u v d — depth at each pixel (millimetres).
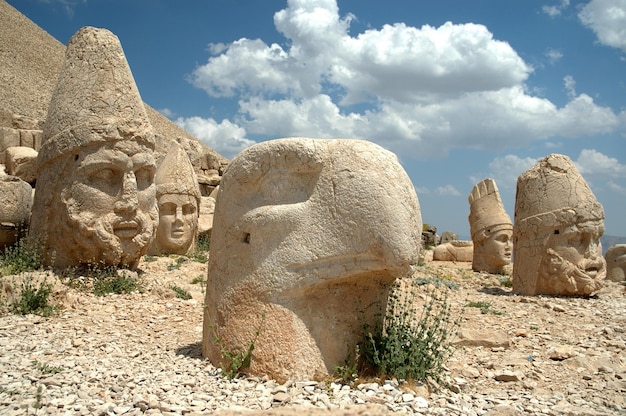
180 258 10703
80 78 7516
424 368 4156
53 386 3730
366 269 3934
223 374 4129
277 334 3990
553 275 9359
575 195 9344
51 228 7465
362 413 2992
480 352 5648
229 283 4336
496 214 13180
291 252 4055
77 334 5414
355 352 4070
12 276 6637
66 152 7266
